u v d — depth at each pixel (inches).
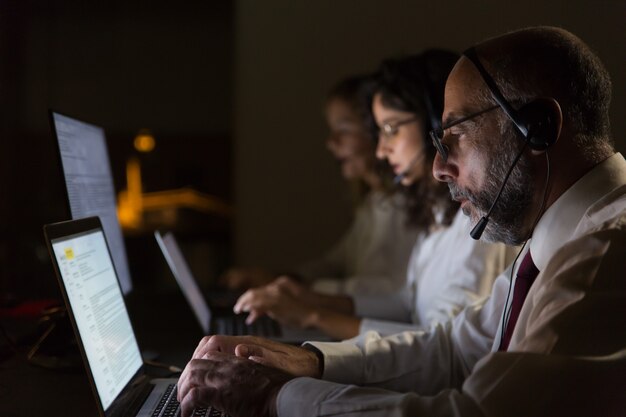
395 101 71.4
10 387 47.9
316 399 34.7
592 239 34.0
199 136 163.9
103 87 165.3
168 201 162.1
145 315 76.1
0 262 139.7
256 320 76.5
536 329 32.7
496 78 39.3
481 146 40.2
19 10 154.9
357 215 119.0
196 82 165.9
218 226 162.6
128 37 165.2
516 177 39.6
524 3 70.5
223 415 39.8
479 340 49.4
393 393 34.8
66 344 53.9
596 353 31.1
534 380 30.7
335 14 141.6
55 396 45.8
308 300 80.2
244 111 146.3
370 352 48.3
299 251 147.5
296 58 144.3
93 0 161.5
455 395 32.2
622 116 58.4
